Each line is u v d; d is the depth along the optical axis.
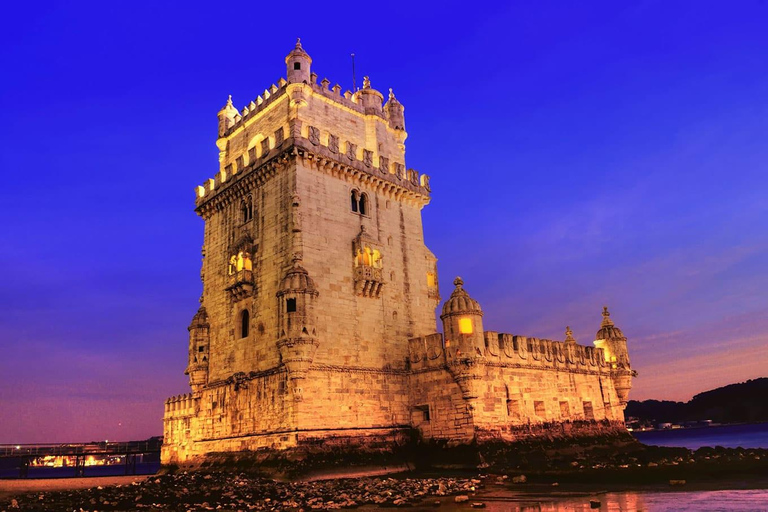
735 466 34.03
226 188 49.22
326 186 44.66
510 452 41.84
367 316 44.59
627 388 59.44
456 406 42.12
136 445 68.12
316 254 42.41
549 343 51.53
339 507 26.02
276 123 48.62
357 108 51.53
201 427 47.47
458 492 29.28
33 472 115.31
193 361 48.34
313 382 39.44
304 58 47.75
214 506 28.22
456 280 44.25
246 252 45.28
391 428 43.47
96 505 30.52
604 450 51.62
